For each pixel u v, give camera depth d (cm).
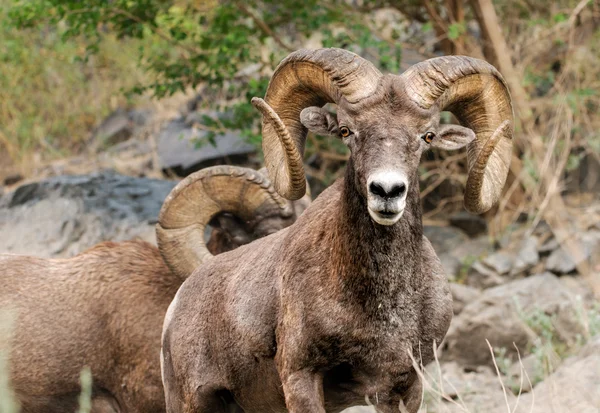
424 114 1688
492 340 2972
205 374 1950
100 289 2412
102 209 3500
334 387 1764
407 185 1584
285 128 1736
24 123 5131
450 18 3872
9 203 3600
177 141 4703
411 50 4156
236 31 3659
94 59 5600
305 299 1709
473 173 1762
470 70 1772
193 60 3841
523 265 3562
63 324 2386
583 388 2291
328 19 3766
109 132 5181
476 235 3850
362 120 1670
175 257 2392
